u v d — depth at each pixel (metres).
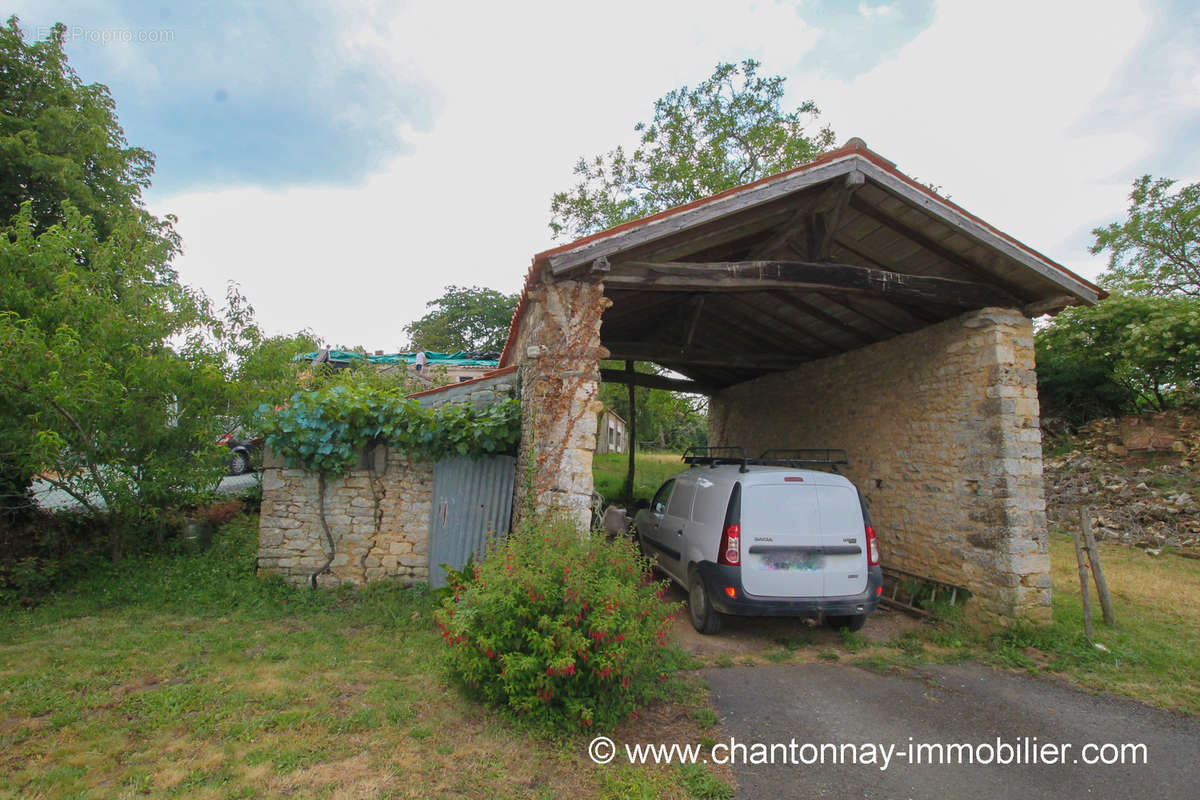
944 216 5.74
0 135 9.83
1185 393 13.40
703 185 18.31
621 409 35.72
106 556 6.46
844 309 7.80
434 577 6.38
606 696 3.79
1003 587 6.07
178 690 3.85
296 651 4.67
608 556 4.18
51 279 5.82
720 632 5.99
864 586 5.63
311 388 6.79
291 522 6.32
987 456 6.38
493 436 6.36
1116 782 3.36
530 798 2.94
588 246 5.33
